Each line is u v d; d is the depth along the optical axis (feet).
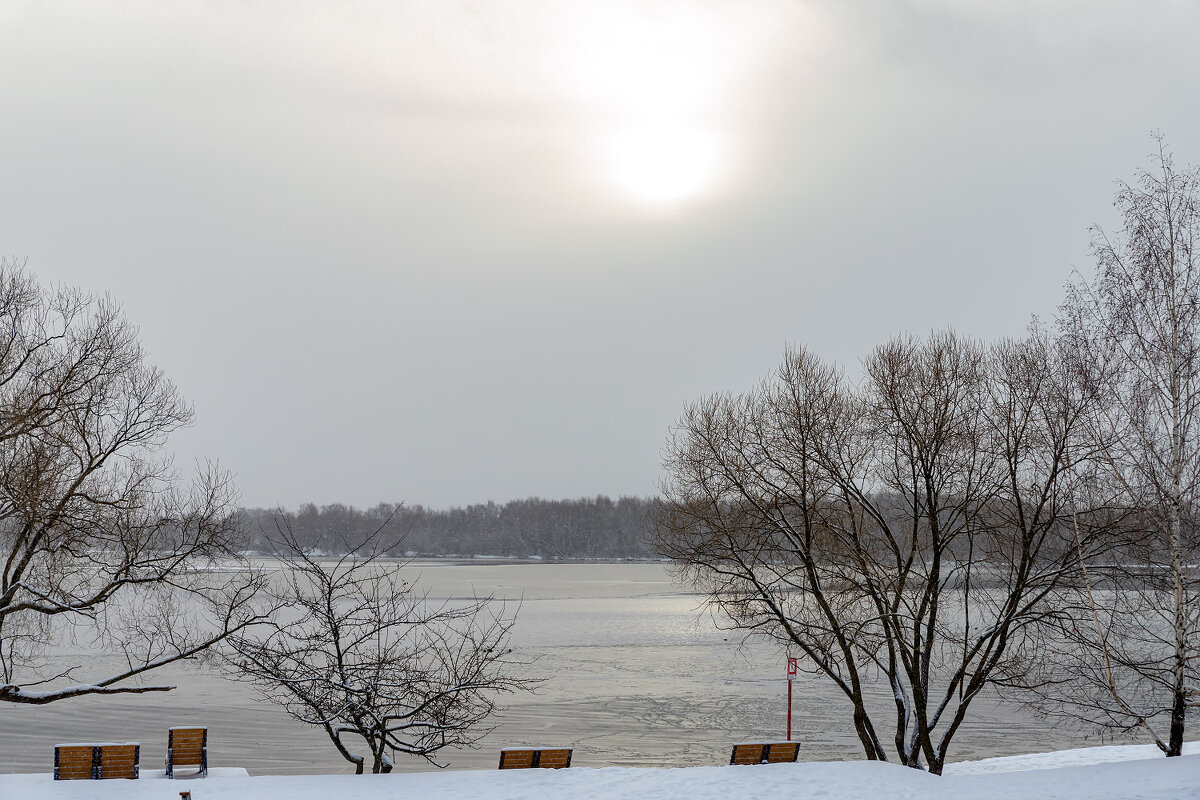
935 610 74.38
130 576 68.54
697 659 181.68
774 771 63.36
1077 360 71.26
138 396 73.36
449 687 67.31
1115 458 70.44
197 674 150.71
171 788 56.49
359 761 65.72
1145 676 70.90
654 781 60.03
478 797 55.42
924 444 74.43
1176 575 67.36
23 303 71.97
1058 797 55.72
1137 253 71.61
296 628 131.23
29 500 62.08
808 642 77.30
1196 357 68.39
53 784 57.41
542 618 263.90
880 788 58.70
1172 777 59.31
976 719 123.24
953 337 77.36
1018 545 76.28
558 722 119.75
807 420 76.02
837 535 74.95
